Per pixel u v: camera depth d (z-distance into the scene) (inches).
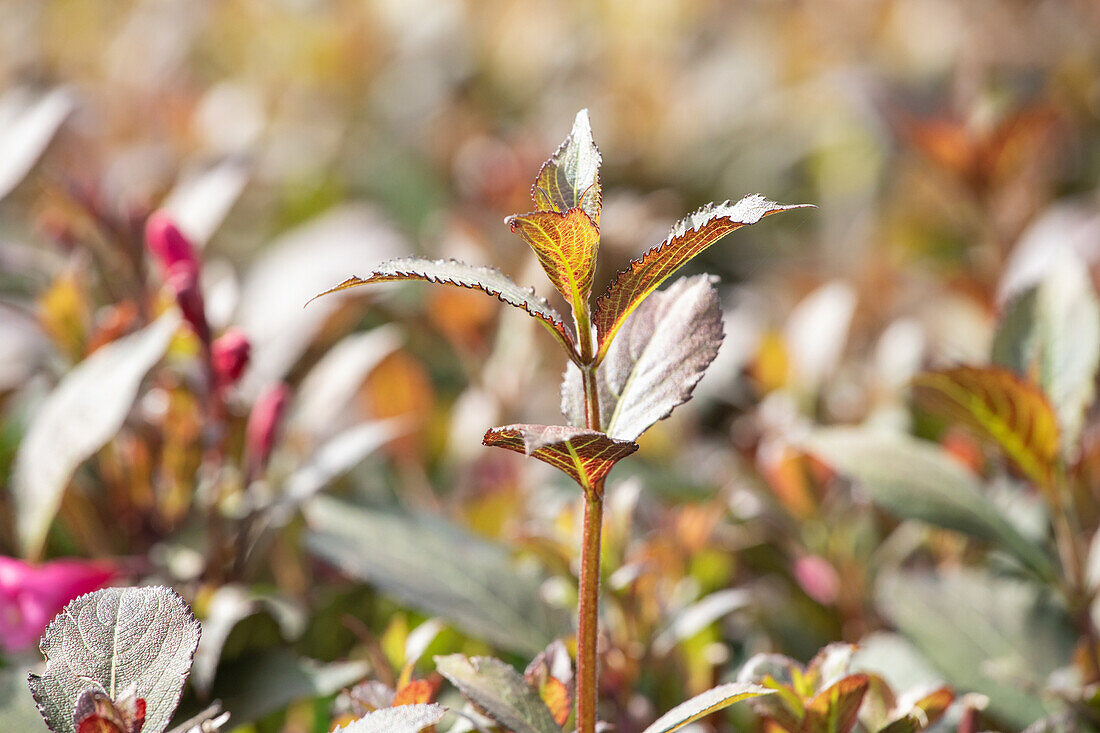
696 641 44.5
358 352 49.6
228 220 84.7
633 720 42.4
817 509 48.3
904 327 53.9
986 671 43.6
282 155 93.1
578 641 38.0
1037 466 43.6
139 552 45.5
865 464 44.6
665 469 49.7
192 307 43.3
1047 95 87.7
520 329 56.1
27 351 48.4
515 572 44.1
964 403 43.4
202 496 46.0
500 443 37.2
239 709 42.0
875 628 46.8
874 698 40.1
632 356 39.0
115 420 42.8
